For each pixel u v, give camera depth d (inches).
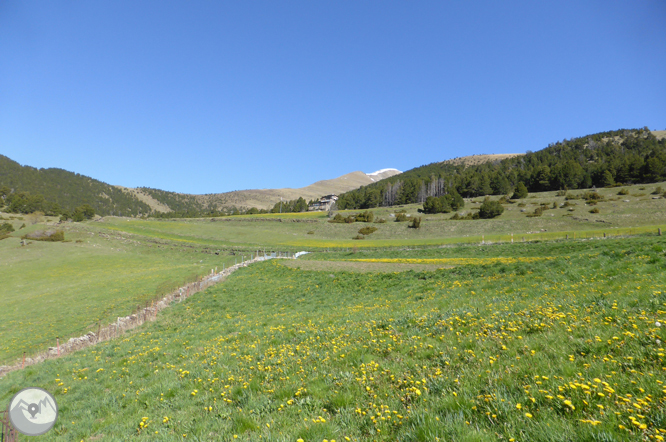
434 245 2375.7
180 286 1451.8
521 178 6092.5
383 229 3843.5
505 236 2701.8
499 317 370.9
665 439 123.1
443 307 529.0
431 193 6648.6
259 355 423.2
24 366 736.3
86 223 4758.9
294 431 193.0
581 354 236.1
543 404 174.6
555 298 445.1
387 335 392.2
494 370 227.5
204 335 684.1
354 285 1138.7
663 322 256.4
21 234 3779.5
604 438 133.6
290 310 875.4
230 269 1760.6
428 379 240.4
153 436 249.6
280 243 3356.3
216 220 5187.0
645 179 4968.0
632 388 173.0
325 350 384.8
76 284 1892.2
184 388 366.9
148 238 3666.3
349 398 234.2
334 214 5226.4
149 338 756.6
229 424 235.8
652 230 2199.8
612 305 345.1
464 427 161.9
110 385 464.1
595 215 3331.7
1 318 1325.0
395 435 175.2
